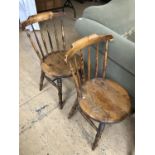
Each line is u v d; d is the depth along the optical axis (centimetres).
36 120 164
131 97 147
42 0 285
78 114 168
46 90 192
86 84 141
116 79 155
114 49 137
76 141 149
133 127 160
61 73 152
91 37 126
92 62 178
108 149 144
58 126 159
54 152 142
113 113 120
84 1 391
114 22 167
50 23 304
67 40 267
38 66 221
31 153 142
